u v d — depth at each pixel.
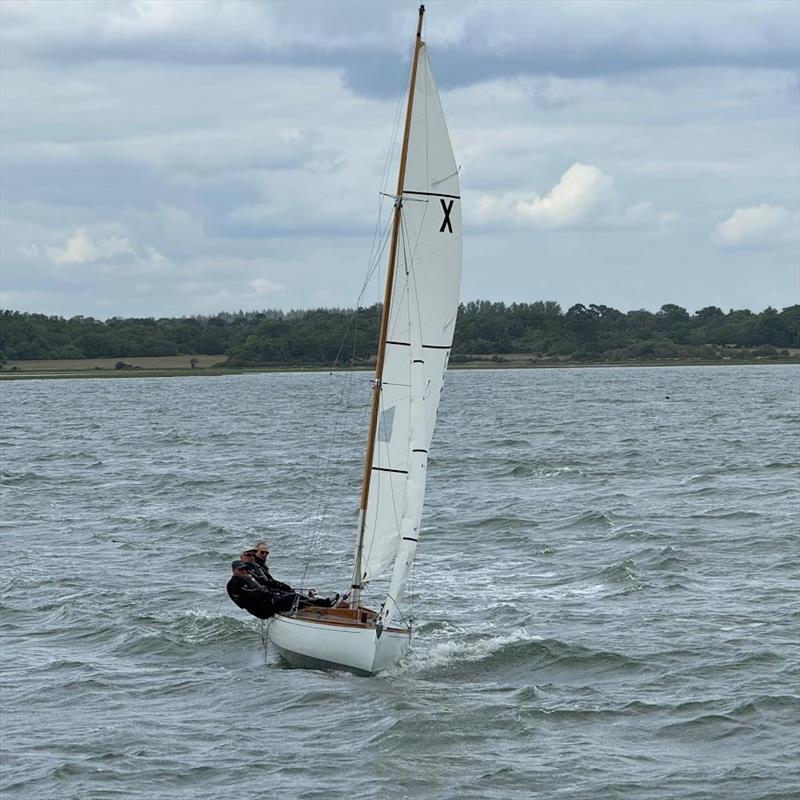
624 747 37.91
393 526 46.59
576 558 68.94
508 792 34.47
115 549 74.06
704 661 46.66
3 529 82.88
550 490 99.94
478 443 148.88
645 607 56.03
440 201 46.12
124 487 108.00
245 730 39.59
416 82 45.62
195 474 118.50
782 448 131.12
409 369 46.34
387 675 45.41
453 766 36.38
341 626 45.19
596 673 45.72
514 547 73.25
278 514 89.62
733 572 63.69
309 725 39.94
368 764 36.50
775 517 80.75
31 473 119.81
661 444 140.62
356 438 169.38
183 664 47.50
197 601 58.25
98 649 50.09
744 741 38.25
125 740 38.72
